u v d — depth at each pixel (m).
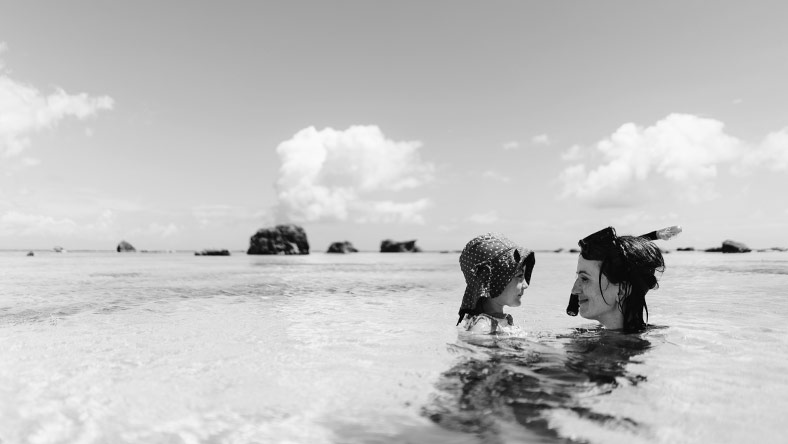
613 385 2.43
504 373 2.71
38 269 21.64
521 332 4.05
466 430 1.87
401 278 14.59
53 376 2.79
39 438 1.88
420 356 3.22
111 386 2.57
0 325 4.90
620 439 1.74
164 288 10.27
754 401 2.16
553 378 2.57
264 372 2.84
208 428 1.96
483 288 4.09
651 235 4.16
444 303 7.09
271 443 1.79
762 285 9.51
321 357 3.24
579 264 4.22
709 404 2.11
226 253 59.12
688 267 18.66
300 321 5.09
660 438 1.74
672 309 5.59
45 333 4.37
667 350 3.26
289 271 19.78
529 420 1.96
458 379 2.60
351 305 6.84
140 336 4.18
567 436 1.78
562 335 3.92
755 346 3.38
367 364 3.01
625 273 3.98
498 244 4.20
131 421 2.05
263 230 67.00
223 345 3.73
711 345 3.42
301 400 2.29
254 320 5.23
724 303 6.25
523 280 4.22
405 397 2.31
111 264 29.20
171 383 2.62
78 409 2.20
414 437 1.82
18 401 2.33
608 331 4.11
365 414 2.08
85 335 4.26
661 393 2.29
